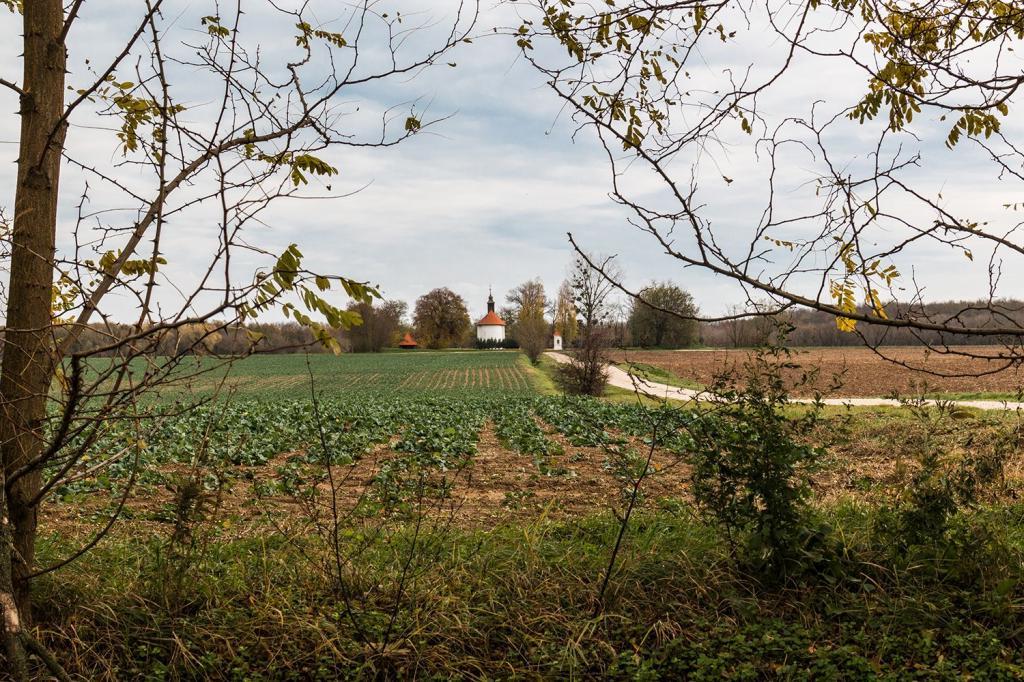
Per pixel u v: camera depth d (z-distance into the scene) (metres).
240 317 3.67
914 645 5.50
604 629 5.67
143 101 4.34
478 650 5.49
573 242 2.99
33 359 4.35
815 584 6.27
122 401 3.94
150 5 3.67
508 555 6.78
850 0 3.63
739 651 5.44
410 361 90.00
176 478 9.07
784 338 6.27
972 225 3.03
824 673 5.07
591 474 14.36
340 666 5.21
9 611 3.60
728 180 3.07
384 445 19.58
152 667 5.09
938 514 6.45
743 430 6.31
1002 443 6.73
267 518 8.56
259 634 5.50
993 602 5.89
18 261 4.44
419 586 6.04
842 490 10.61
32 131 4.46
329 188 3.81
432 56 4.06
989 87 2.94
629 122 3.49
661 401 6.37
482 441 20.64
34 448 4.60
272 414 26.22
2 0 5.02
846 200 3.06
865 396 35.31
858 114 3.96
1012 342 3.10
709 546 6.88
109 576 6.09
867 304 3.20
